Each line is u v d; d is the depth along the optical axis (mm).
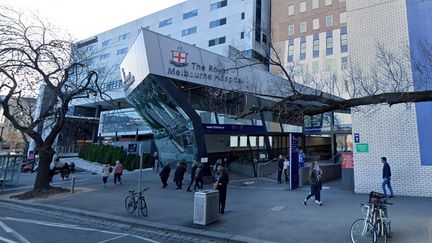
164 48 19906
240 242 7195
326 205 11062
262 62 10641
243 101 23719
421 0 13531
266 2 53438
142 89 24219
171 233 8336
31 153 40125
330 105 7102
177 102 19938
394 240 6746
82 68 18812
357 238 6668
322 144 35438
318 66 44656
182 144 23516
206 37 53594
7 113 16109
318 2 47500
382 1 14531
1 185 19891
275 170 23844
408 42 13445
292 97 7539
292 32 49062
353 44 15039
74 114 59188
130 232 8516
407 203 11039
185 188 17438
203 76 21578
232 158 24906
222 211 10117
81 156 44625
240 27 49719
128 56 25266
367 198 12398
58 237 7859
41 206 12820
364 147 14172
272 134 27688
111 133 49500
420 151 12961
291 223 8602
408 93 6332
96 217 10438
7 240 7500
